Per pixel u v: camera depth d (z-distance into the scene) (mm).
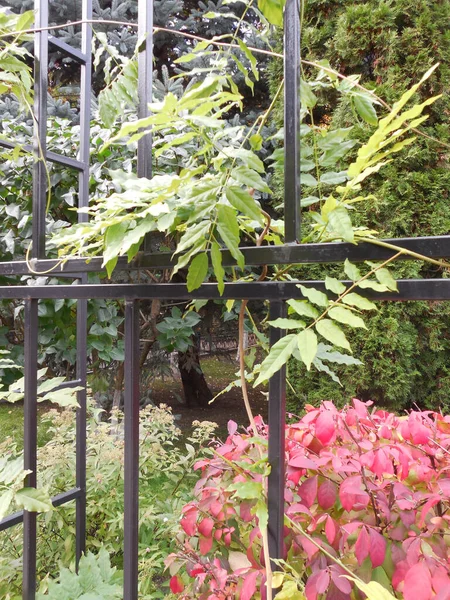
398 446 906
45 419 1932
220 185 646
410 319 2500
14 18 1006
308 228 2258
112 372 3061
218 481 1065
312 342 545
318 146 785
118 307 2525
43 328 2248
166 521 1504
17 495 868
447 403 2590
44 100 993
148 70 823
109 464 1721
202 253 644
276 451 666
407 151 2365
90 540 1571
